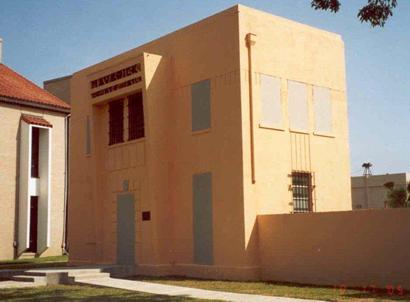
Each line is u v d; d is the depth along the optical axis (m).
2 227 30.62
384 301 12.29
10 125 31.69
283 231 17.34
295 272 16.91
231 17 18.70
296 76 20.05
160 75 20.64
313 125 20.36
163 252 20.03
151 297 13.37
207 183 19.05
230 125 18.39
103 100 23.02
